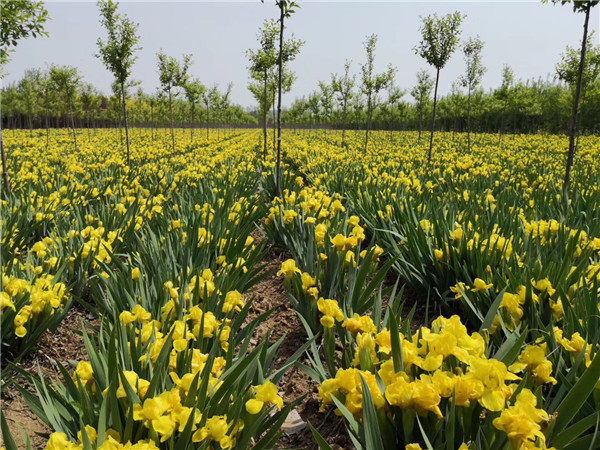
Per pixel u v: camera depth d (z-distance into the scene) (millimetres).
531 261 3781
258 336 4082
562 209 6137
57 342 3961
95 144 30375
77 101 40156
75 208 6074
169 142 33219
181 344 2129
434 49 15586
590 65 17562
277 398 1853
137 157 20125
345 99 29719
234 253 4633
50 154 20906
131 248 5176
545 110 53406
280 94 9531
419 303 4684
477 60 24016
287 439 2777
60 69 25219
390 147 28875
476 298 3537
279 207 5961
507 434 1508
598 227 4613
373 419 1647
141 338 2410
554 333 2359
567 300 2783
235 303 3096
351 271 3646
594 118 43844
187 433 1697
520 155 23219
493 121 60188
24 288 3410
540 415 1481
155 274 3773
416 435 1804
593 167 15469
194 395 1835
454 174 11156
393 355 1857
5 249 4512
